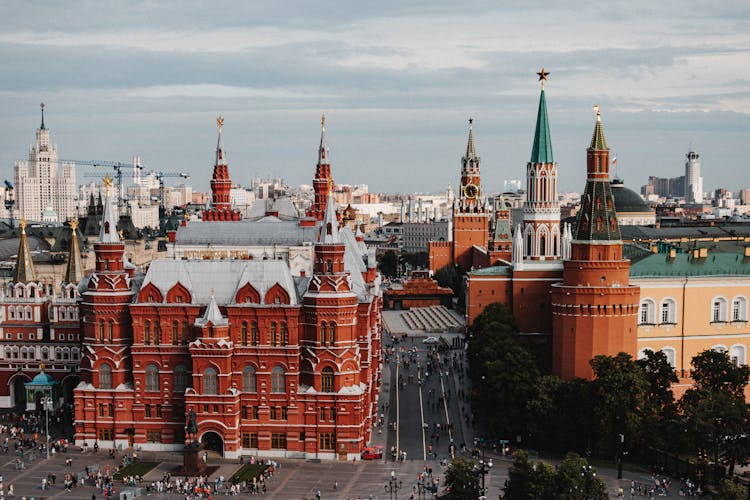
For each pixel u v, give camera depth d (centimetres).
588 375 19838
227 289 19000
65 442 19100
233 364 18625
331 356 18500
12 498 16212
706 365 19175
